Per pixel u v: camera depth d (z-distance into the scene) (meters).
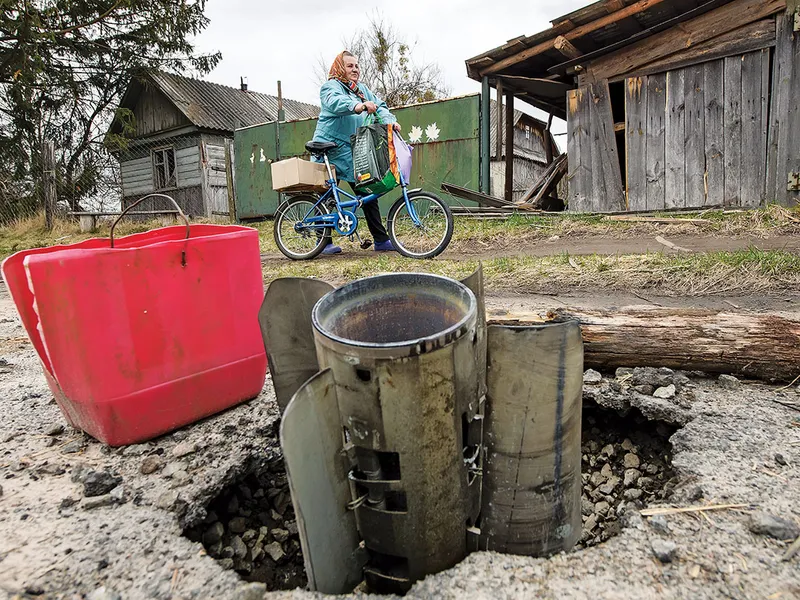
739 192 6.26
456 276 4.08
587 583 1.15
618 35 7.15
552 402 1.27
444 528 1.20
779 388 2.00
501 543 1.35
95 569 1.22
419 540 1.19
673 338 2.09
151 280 1.74
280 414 1.83
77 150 15.22
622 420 2.06
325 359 1.16
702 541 1.26
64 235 10.01
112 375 1.68
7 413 2.09
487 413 1.30
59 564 1.23
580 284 3.75
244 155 11.59
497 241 6.28
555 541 1.35
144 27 14.23
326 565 1.17
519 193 14.77
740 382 2.04
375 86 22.06
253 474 1.79
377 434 1.13
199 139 15.70
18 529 1.36
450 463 1.17
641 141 6.93
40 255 1.55
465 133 8.69
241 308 2.00
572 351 1.26
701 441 1.66
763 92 5.98
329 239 5.70
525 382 1.25
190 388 1.88
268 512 1.75
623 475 1.88
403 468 1.14
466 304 1.23
